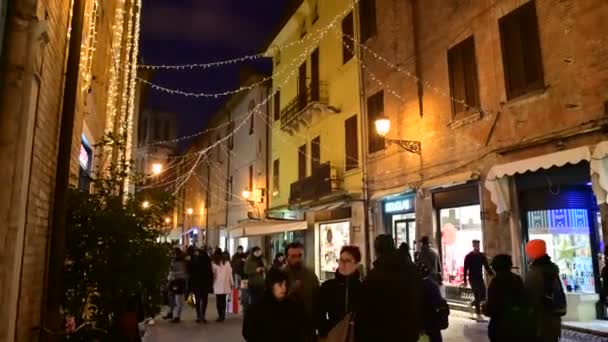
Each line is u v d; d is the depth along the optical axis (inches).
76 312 223.6
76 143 286.8
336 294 185.8
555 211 428.1
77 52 215.6
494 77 486.3
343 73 805.9
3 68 154.9
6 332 147.1
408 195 631.8
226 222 1494.8
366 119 732.7
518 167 427.8
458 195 540.4
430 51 594.2
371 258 682.8
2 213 149.9
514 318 193.2
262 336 170.7
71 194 231.9
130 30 557.9
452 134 546.0
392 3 675.4
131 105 608.7
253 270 453.4
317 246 877.8
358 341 158.7
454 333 388.5
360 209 724.7
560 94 411.5
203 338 402.3
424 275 254.4
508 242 458.0
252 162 1274.6
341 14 817.5
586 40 391.2
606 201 354.0
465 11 534.6
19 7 158.6
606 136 368.2
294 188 935.7
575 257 416.2
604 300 374.3
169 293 513.7
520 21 457.7
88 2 297.9
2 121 153.0
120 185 271.0
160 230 262.4
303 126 945.5
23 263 167.0
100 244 229.1
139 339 234.7
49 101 196.7
